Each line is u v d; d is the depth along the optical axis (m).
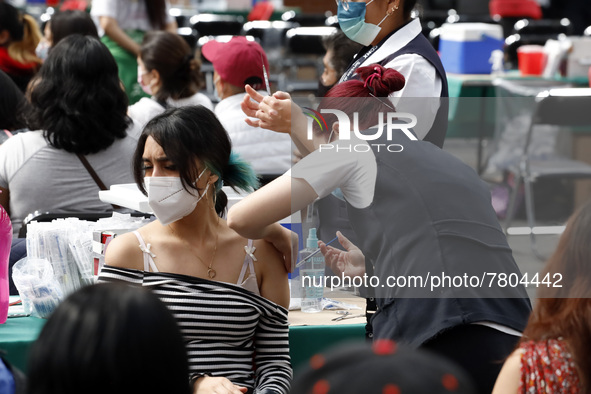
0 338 7.22
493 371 5.88
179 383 3.78
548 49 21.69
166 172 6.91
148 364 3.65
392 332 6.09
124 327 3.65
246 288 7.19
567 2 33.81
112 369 3.60
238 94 12.12
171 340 3.75
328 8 33.81
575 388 5.21
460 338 5.93
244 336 7.12
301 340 7.73
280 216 6.34
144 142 7.01
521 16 27.00
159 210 6.93
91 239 8.05
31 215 9.34
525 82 19.56
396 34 8.53
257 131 11.68
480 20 26.95
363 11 8.43
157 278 6.99
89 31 14.80
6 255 7.64
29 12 27.08
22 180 10.23
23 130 11.53
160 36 13.30
